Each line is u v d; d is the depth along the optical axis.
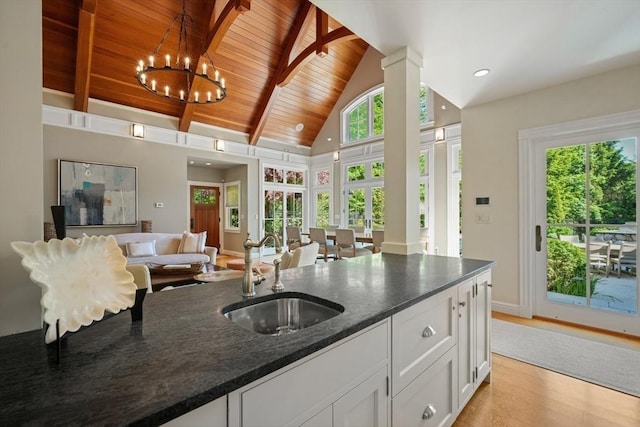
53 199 4.85
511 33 2.09
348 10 1.85
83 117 5.13
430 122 5.78
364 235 6.05
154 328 0.92
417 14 1.88
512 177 3.22
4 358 0.72
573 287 2.94
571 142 2.91
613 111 2.65
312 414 0.83
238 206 7.91
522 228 3.16
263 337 0.86
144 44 4.98
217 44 5.01
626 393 1.88
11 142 0.85
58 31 4.39
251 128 7.37
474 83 2.89
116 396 0.58
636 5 1.79
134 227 5.69
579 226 2.89
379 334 1.08
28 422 0.50
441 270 1.81
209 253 5.28
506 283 3.28
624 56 2.41
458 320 1.63
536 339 2.63
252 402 0.70
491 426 1.62
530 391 1.92
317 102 7.71
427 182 5.85
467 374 1.73
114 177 5.44
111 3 4.38
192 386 0.61
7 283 0.85
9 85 0.85
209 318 1.02
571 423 1.64
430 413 1.37
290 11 5.63
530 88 3.01
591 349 2.44
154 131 5.96
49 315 0.69
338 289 1.38
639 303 2.61
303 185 8.70
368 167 7.32
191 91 5.74
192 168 7.96
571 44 2.22
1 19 0.84
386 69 2.42
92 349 0.78
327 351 0.88
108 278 0.87
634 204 2.62
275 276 1.43
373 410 1.06
